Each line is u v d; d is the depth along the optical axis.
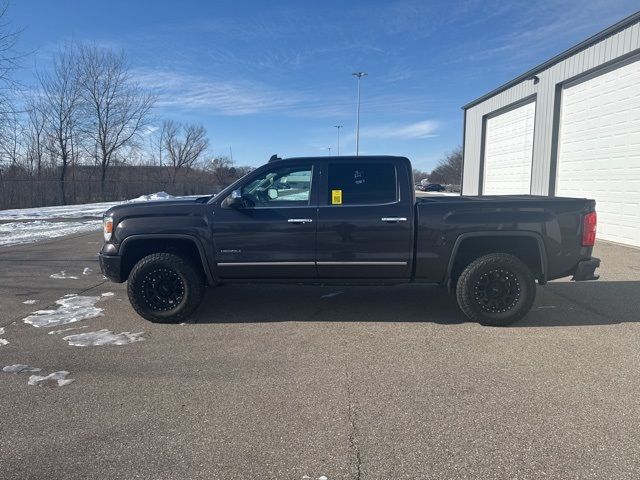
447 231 5.25
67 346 4.80
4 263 9.57
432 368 4.16
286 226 5.34
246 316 5.79
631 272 8.03
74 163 39.25
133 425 3.25
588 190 12.35
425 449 2.93
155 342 4.90
